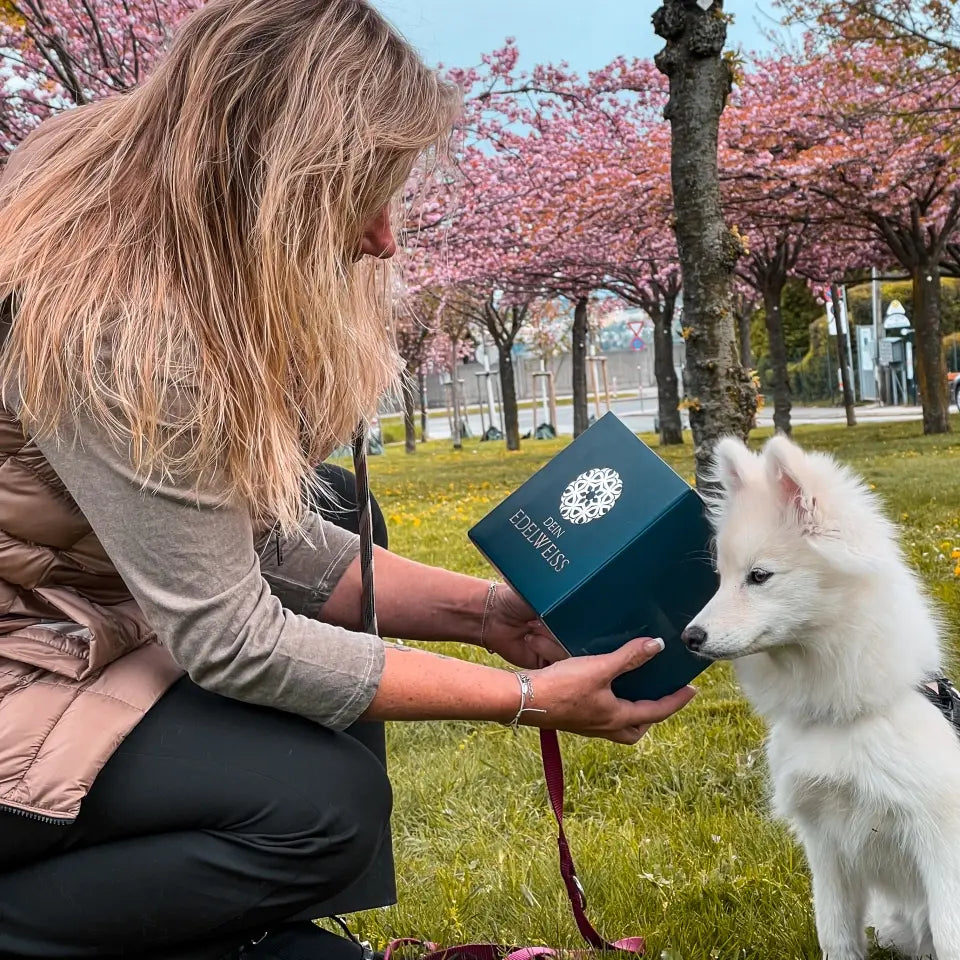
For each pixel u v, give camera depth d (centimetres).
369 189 171
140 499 157
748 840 279
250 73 158
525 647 237
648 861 267
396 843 301
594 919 242
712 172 528
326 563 225
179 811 166
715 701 390
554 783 219
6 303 158
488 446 3222
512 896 256
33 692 161
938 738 220
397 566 233
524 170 1534
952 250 2000
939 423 1808
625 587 199
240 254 161
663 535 199
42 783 154
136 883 165
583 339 2283
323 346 171
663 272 1984
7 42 1040
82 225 159
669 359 2156
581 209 1507
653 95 1523
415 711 179
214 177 159
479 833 297
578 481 208
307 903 177
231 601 163
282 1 166
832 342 3791
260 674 166
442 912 249
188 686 178
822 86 1536
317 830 171
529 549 203
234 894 169
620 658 195
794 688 237
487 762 351
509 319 3148
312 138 159
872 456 1448
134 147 165
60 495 161
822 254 2150
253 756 170
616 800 313
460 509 1159
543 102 1521
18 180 169
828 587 223
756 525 230
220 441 161
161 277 157
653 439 2438
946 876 214
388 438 4416
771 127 1467
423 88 176
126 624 175
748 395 535
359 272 198
